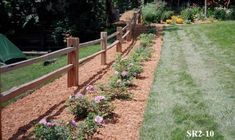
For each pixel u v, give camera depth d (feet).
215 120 14.78
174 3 72.43
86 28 51.42
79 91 19.52
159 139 13.20
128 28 39.50
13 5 51.16
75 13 52.54
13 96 13.47
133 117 15.48
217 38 39.04
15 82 26.30
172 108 16.40
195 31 45.60
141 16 63.77
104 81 21.61
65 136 11.93
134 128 14.33
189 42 37.81
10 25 52.31
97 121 13.28
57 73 17.85
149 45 35.63
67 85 20.49
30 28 52.54
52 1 51.62
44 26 52.06
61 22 51.31
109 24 61.87
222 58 28.25
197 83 20.71
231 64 25.77
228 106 16.49
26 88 14.49
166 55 30.55
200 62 27.02
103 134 13.74
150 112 15.99
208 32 43.80
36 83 15.35
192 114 15.52
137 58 27.20
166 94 18.72
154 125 14.51
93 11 53.78
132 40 40.75
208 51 31.83
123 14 88.99
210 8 65.05
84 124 13.07
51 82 22.07
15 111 16.62
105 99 15.65
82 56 33.91
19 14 51.60
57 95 18.97
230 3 67.77
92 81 21.86
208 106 16.55
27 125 14.78
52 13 52.21
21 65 13.78
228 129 13.85
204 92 18.86
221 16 61.72
